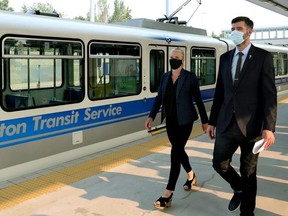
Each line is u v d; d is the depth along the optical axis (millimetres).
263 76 3338
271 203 4176
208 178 5066
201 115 4188
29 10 6145
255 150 3182
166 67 8531
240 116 3406
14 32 5164
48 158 5758
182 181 4930
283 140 7359
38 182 5043
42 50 5594
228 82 3486
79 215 3969
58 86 5957
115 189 4742
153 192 4617
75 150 6234
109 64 6922
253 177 3527
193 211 4020
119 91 7211
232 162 5828
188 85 4051
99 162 6000
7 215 3996
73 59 6148
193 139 7594
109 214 3982
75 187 4828
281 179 4988
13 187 4848
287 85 17484
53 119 5809
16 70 5277
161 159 6121
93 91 6582
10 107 5184
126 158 6223
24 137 5371
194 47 9641
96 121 6645
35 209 4145
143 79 7840
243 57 3445
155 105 4328
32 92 5555
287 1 15133
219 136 3531
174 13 10820
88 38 6383
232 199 3994
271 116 3250
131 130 7539
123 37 7223
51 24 5773
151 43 8031
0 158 5062
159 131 8352
